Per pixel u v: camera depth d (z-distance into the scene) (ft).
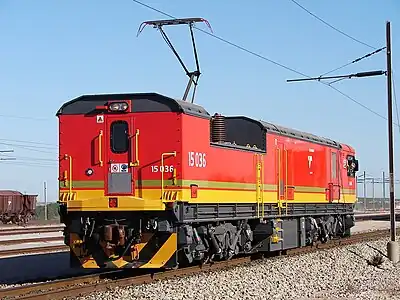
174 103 51.13
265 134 67.36
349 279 59.88
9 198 185.16
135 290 45.57
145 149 51.42
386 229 132.16
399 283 59.57
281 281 54.65
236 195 60.03
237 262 63.41
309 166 79.97
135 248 50.93
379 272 66.85
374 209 403.13
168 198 50.52
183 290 46.44
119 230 50.03
